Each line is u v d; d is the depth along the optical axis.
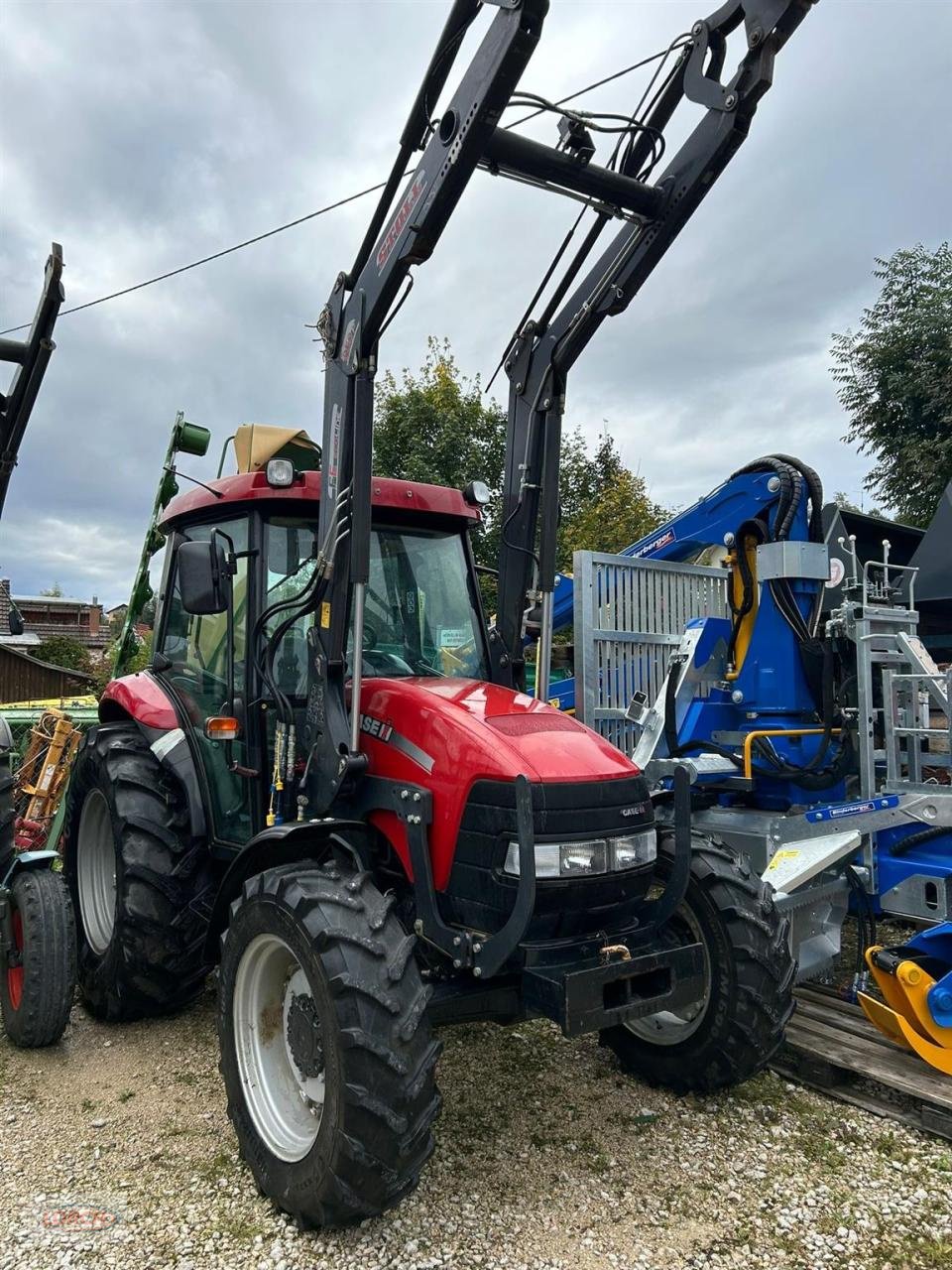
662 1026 3.54
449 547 4.11
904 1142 3.16
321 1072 2.76
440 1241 2.61
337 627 3.22
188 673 4.25
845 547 5.91
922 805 4.12
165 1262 2.52
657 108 3.50
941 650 7.17
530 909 2.57
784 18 3.07
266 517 3.71
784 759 4.86
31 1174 2.96
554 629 6.56
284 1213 2.73
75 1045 3.98
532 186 3.27
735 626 5.26
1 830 4.05
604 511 16.53
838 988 4.39
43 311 3.47
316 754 3.26
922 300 14.25
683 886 3.04
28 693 19.39
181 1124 3.28
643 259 3.56
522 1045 3.94
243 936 2.94
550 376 3.88
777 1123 3.29
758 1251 2.58
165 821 3.98
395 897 2.92
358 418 3.14
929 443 13.98
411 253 2.91
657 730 5.15
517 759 2.83
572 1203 2.79
